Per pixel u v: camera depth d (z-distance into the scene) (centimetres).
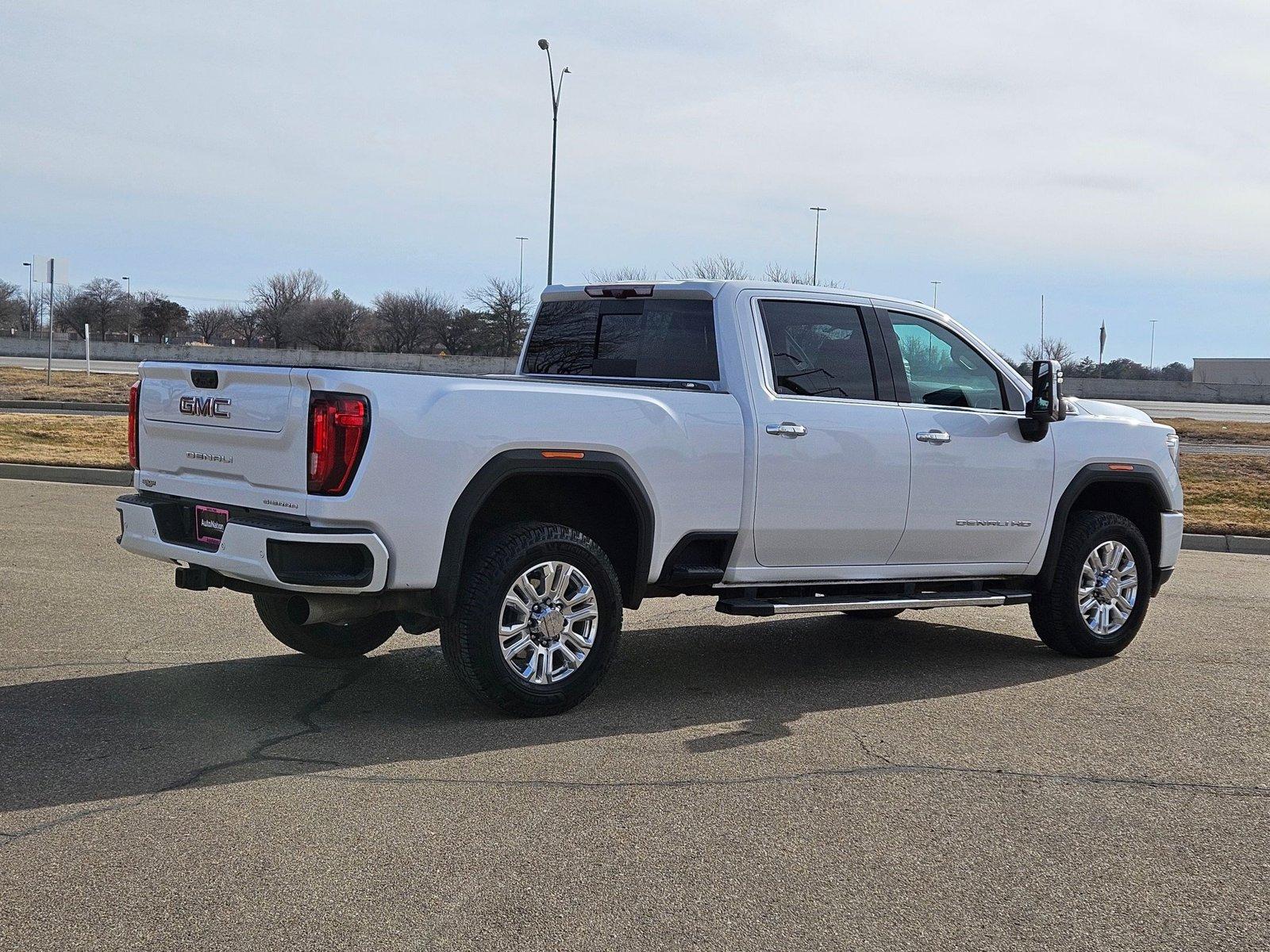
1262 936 361
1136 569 770
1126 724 592
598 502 612
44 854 395
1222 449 2412
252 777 475
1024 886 393
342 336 7631
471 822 434
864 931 357
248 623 751
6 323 9481
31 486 1413
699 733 556
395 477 514
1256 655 763
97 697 581
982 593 708
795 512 637
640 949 341
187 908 358
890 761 522
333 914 357
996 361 740
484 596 545
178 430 579
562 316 719
